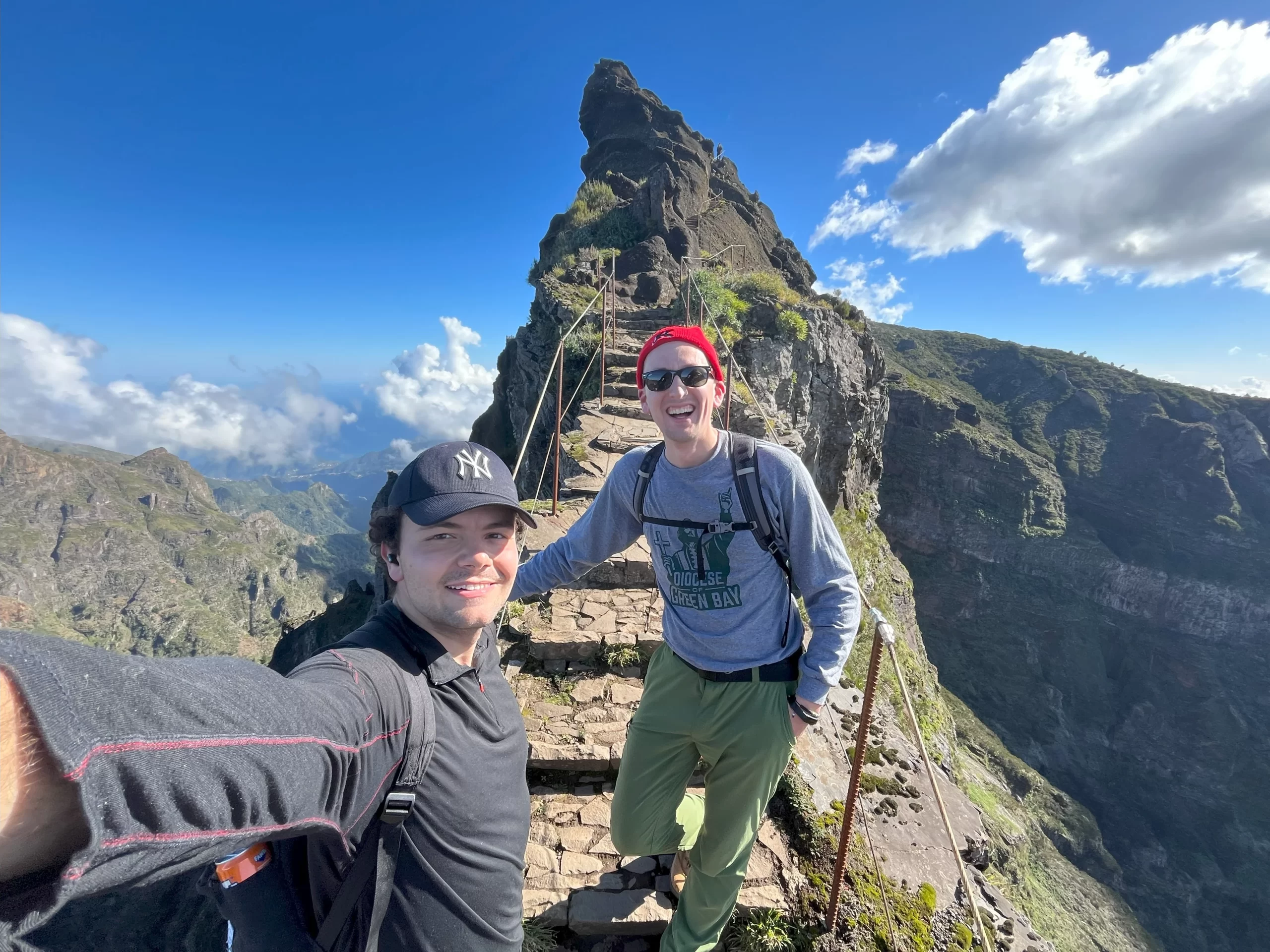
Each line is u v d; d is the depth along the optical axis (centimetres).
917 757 490
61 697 72
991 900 374
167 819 86
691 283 1636
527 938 290
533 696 435
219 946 2011
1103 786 7988
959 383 15725
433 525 151
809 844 355
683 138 3662
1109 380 13712
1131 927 3466
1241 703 8819
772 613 242
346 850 130
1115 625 9962
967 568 10369
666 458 247
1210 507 10988
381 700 134
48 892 73
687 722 252
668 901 306
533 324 1948
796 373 1747
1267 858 6781
